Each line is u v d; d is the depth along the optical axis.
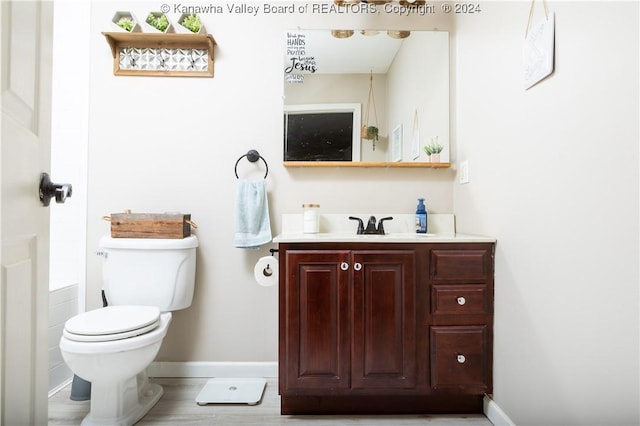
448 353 1.42
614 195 0.86
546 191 1.12
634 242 0.81
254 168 1.91
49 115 0.80
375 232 1.78
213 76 1.91
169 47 1.91
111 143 1.89
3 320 0.62
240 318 1.89
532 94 1.19
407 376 1.42
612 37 0.86
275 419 1.46
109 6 1.90
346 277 1.43
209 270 1.89
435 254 1.44
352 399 1.50
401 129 1.92
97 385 1.37
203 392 1.68
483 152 1.57
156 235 1.73
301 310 1.43
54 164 1.90
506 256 1.36
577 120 0.98
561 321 1.05
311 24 1.93
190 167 1.90
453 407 1.50
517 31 1.29
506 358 1.34
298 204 1.92
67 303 1.79
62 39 1.92
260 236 1.82
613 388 0.87
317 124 1.91
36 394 0.75
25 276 0.70
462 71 1.82
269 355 1.89
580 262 0.97
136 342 1.28
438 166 1.90
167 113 1.90
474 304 1.44
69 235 1.92
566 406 1.03
